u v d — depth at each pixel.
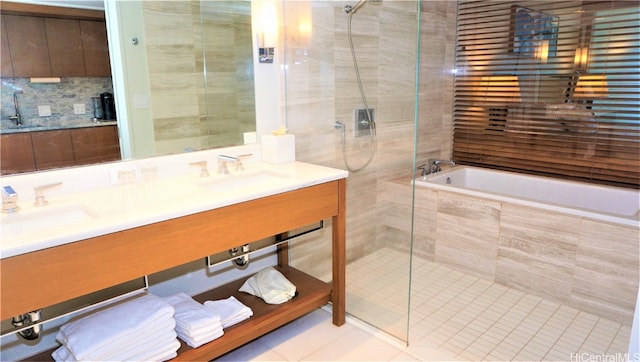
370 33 2.88
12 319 1.39
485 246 2.86
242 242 1.79
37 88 1.71
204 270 2.31
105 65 1.90
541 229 2.58
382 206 2.68
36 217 1.54
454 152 4.02
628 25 2.83
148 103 2.04
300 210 2.00
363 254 2.67
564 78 3.20
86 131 1.86
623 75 2.90
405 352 2.07
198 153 2.24
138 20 1.96
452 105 3.98
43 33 1.71
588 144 3.15
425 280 2.89
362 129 2.89
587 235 2.40
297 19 2.54
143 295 1.86
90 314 1.75
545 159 3.42
